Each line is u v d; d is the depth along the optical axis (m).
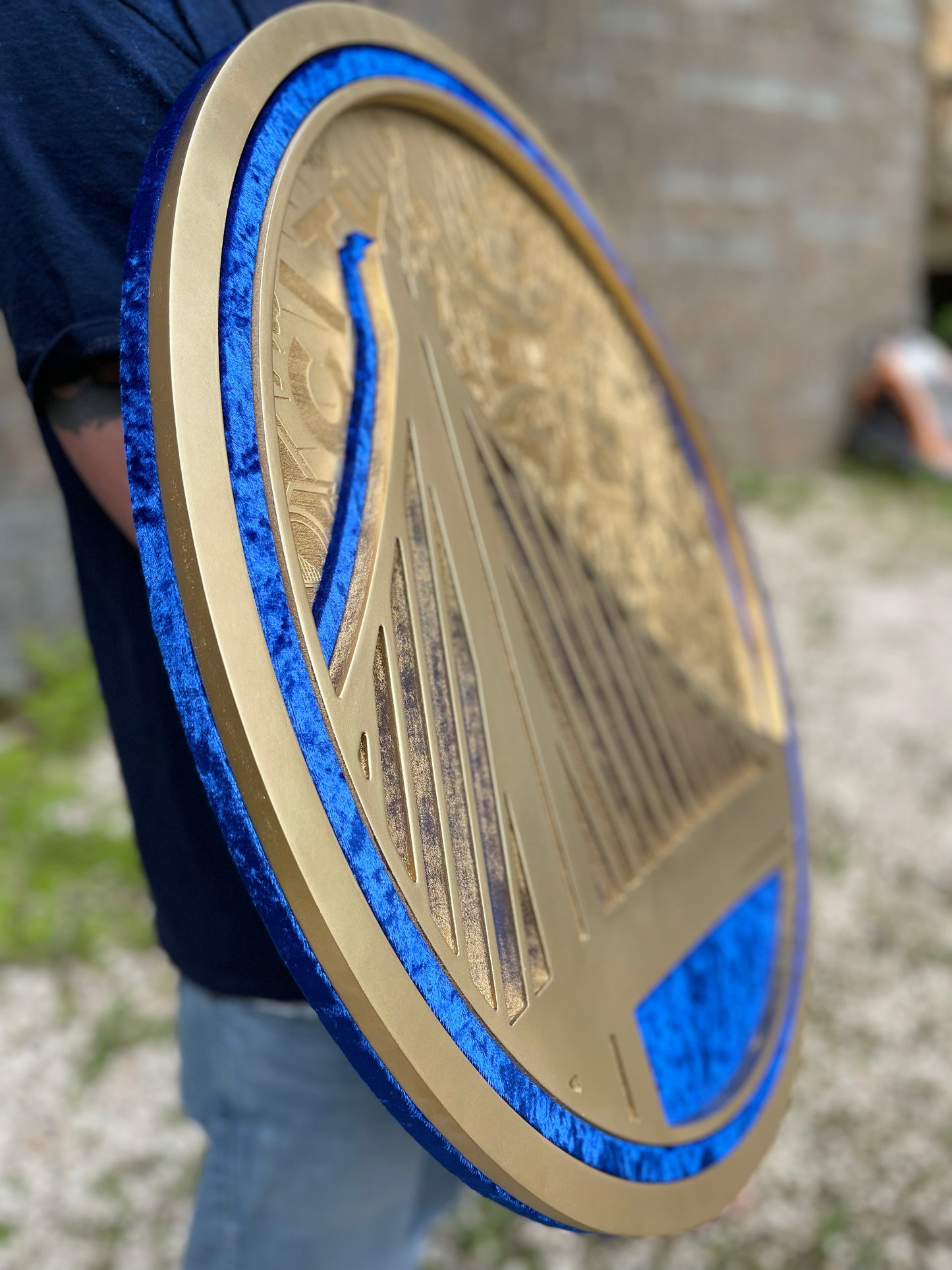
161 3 0.75
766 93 6.84
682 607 1.15
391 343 0.74
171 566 0.55
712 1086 0.87
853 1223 1.81
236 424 0.59
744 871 1.02
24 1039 2.21
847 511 6.61
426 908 0.60
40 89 0.69
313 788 0.55
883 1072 2.18
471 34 6.43
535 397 0.96
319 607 0.62
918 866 2.93
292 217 0.70
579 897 0.75
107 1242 1.75
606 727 0.88
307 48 0.76
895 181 7.62
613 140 6.61
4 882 2.60
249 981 0.81
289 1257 0.91
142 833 0.84
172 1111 2.04
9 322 0.70
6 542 3.40
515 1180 0.60
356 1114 0.88
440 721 0.67
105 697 0.84
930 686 4.15
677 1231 0.74
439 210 0.91
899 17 7.34
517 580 0.81
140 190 0.62
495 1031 0.62
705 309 7.03
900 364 7.43
